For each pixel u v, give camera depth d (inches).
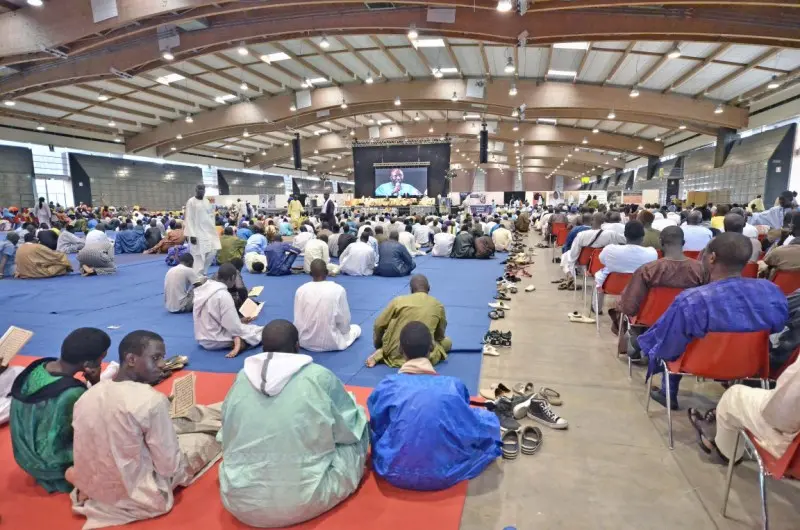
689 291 86.4
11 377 107.3
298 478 67.6
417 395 78.1
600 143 1055.0
